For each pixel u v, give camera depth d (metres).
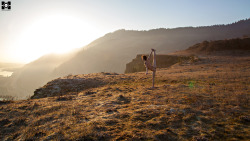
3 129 4.66
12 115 5.72
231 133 3.97
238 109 5.49
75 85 14.19
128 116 5.17
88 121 4.95
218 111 5.43
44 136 4.11
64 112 5.83
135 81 15.05
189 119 4.82
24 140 3.95
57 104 7.00
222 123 4.54
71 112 5.83
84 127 4.44
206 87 9.75
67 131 4.25
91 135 3.99
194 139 3.72
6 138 4.16
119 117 5.14
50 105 6.89
